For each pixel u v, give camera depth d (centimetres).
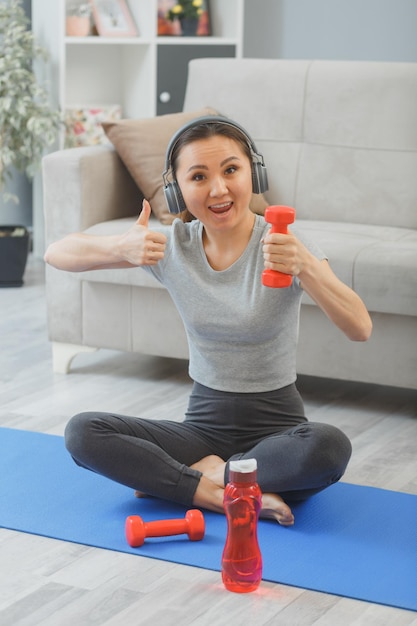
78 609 196
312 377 354
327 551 220
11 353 369
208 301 233
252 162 228
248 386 240
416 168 357
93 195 346
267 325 231
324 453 224
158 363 365
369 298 304
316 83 371
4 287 459
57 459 270
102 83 521
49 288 349
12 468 263
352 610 197
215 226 224
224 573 204
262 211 359
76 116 484
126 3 503
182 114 371
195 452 242
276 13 531
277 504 230
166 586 205
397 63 368
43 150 487
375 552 220
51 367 356
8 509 239
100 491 250
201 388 247
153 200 352
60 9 470
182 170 222
